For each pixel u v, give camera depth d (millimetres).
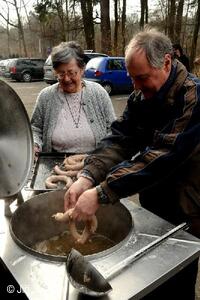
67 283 1030
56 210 1550
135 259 1119
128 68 1338
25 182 1340
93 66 10516
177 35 14797
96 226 1399
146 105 1456
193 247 1190
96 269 1025
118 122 1666
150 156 1256
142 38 1304
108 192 1260
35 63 15383
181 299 1651
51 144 2303
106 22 13750
